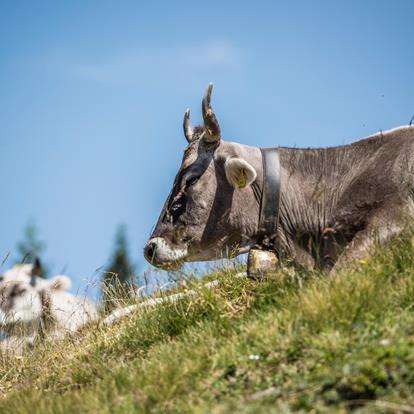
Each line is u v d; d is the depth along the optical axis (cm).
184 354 979
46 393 1077
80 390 1039
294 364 882
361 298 946
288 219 1265
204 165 1266
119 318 1353
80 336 1380
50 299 1750
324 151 1291
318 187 1264
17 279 1778
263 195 1256
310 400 781
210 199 1256
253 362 907
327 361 850
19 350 1484
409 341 834
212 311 1122
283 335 940
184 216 1260
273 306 1035
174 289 1302
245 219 1262
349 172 1256
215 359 929
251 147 1297
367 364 798
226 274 1293
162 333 1151
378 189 1190
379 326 896
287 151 1302
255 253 1220
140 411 848
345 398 787
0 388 1235
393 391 773
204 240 1260
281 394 821
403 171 1178
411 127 1241
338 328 913
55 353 1305
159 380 912
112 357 1149
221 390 873
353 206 1204
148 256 1270
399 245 1076
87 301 1773
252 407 768
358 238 1137
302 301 976
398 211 1145
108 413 860
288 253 1259
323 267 1208
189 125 1323
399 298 963
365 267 1034
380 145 1248
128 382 949
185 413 823
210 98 1251
